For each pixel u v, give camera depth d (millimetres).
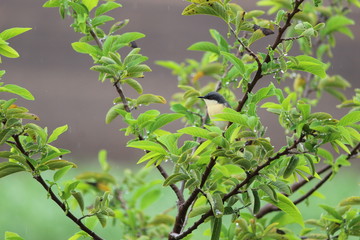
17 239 7133
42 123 29141
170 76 30469
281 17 6676
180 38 32000
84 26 7902
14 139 6543
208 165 6305
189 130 6117
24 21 31516
